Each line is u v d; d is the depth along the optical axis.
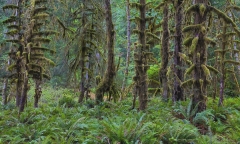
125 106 12.34
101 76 15.21
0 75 13.53
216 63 11.82
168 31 13.52
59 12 13.73
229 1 11.62
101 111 11.09
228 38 11.34
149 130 6.99
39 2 11.39
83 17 14.68
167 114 9.57
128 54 17.80
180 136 6.82
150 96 16.73
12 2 14.45
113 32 13.42
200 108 8.84
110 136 6.63
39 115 10.07
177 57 12.41
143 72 11.22
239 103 12.23
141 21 11.24
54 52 11.98
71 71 15.36
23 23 11.60
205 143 6.42
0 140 7.01
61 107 12.81
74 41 14.55
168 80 13.02
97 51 15.73
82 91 15.23
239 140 7.16
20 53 11.76
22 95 10.97
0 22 15.69
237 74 15.64
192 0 10.41
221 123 8.55
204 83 8.83
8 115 10.88
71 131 7.44
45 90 22.62
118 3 22.91
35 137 7.41
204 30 8.59
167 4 13.20
